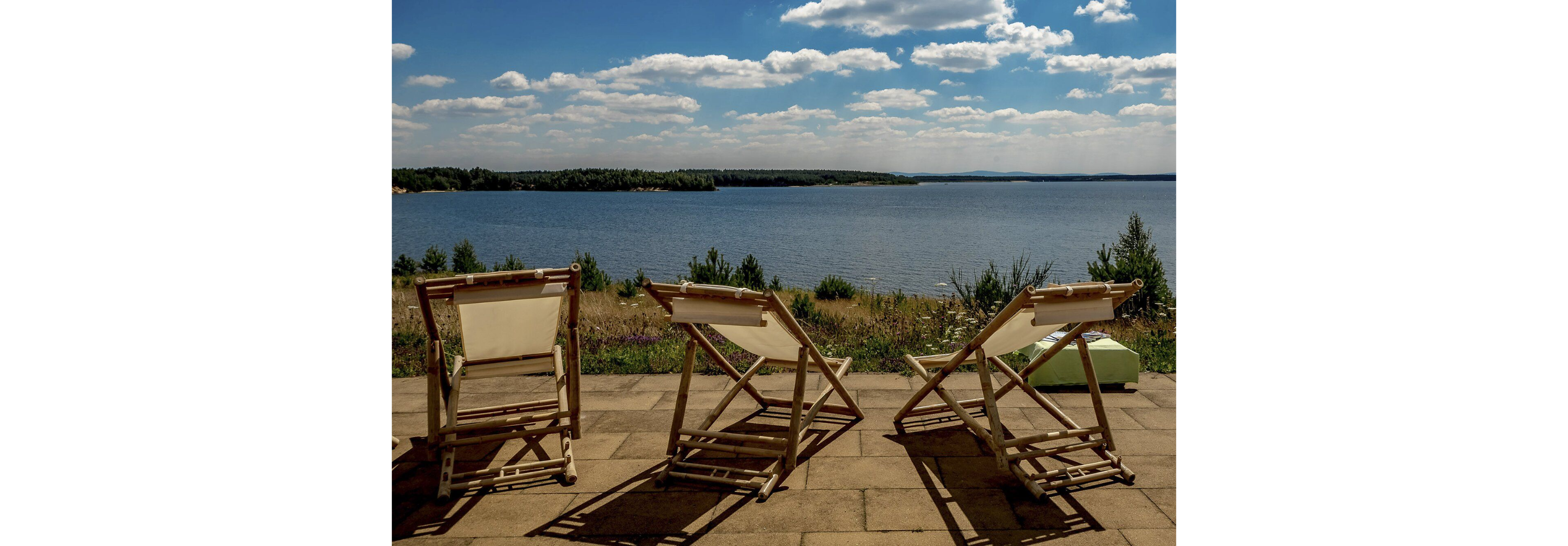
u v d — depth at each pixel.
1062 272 27.67
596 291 17.61
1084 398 5.26
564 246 48.88
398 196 174.38
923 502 3.59
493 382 5.95
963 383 5.72
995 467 4.03
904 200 155.12
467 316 3.99
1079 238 51.47
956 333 7.40
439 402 3.99
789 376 5.97
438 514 3.52
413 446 4.45
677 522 3.41
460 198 174.50
